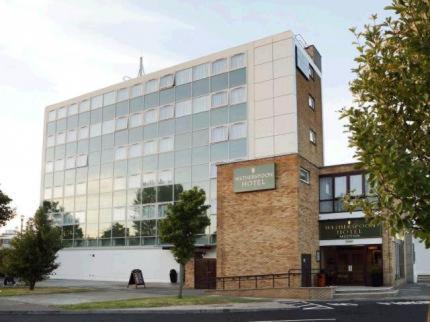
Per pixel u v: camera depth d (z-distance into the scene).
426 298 23.19
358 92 6.65
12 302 21.38
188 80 40.19
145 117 42.47
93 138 46.31
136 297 23.81
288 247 26.50
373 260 28.58
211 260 31.75
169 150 40.22
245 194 28.56
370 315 16.70
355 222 28.38
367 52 6.59
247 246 27.95
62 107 49.84
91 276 44.00
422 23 6.01
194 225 23.94
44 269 29.48
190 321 15.62
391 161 5.93
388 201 6.30
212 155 37.47
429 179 5.77
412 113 6.29
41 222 30.16
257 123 35.56
